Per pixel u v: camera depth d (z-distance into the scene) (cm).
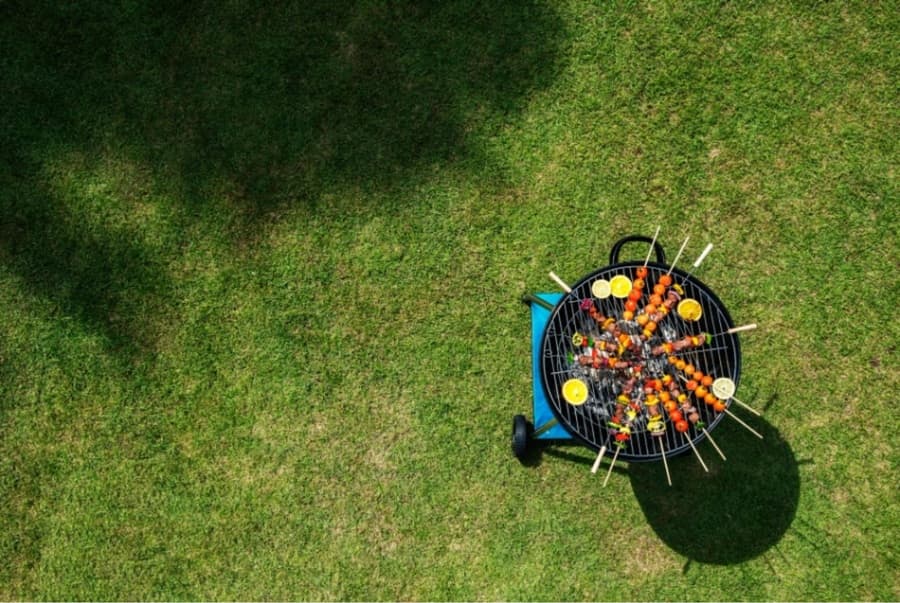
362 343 288
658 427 230
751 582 277
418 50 297
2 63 295
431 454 283
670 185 294
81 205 294
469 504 281
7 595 280
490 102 296
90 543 282
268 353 289
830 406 284
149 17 297
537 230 292
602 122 295
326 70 296
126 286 291
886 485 280
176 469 284
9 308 291
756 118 295
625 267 243
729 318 239
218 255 292
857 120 294
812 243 291
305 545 281
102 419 287
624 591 278
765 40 298
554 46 297
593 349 232
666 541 279
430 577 279
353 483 283
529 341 287
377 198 294
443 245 292
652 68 297
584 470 282
